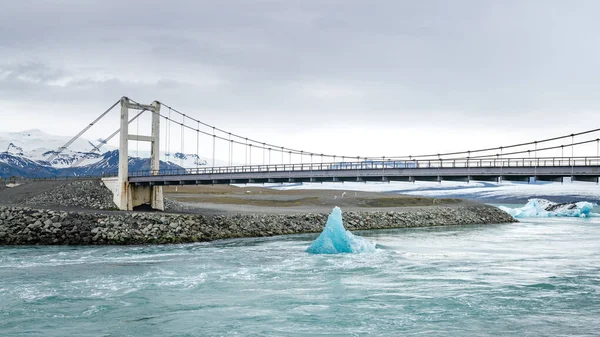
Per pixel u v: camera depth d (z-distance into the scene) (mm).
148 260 43281
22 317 25406
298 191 171250
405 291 31312
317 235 68000
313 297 29641
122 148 76188
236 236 64188
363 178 68188
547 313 26703
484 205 118812
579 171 53406
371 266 40406
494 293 30953
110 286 32219
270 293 30594
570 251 51719
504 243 59906
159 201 79438
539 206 139375
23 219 57438
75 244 54719
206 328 23859
